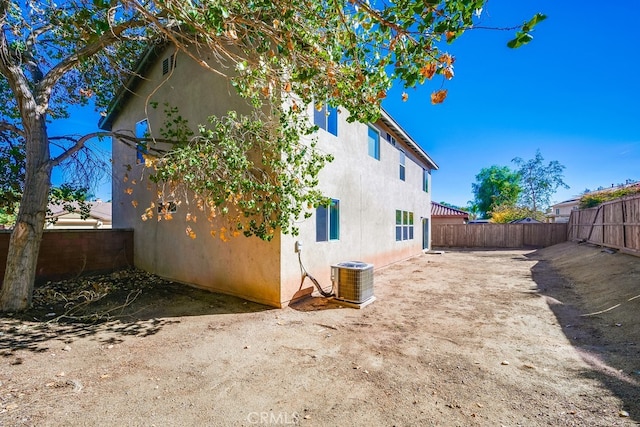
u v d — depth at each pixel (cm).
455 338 436
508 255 1506
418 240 1491
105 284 772
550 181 3186
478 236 1969
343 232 811
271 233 571
